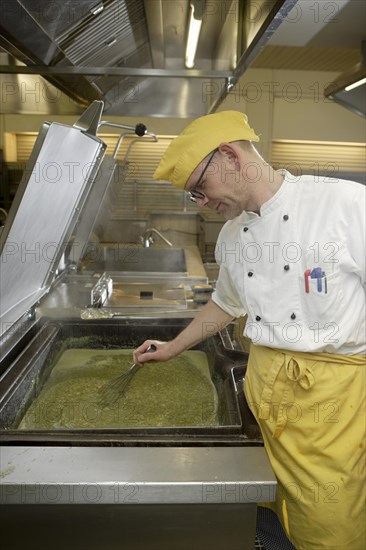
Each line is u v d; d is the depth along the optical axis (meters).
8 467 0.87
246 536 0.91
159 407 1.35
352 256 0.99
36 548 0.90
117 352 1.77
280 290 1.04
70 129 1.13
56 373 1.59
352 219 0.98
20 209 1.02
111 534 0.89
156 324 1.79
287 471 1.07
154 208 4.62
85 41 1.89
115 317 1.83
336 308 1.00
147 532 0.90
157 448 0.94
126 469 0.87
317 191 1.01
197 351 1.73
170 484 0.83
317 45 3.83
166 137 5.59
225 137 0.98
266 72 5.82
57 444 0.95
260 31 1.36
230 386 1.25
